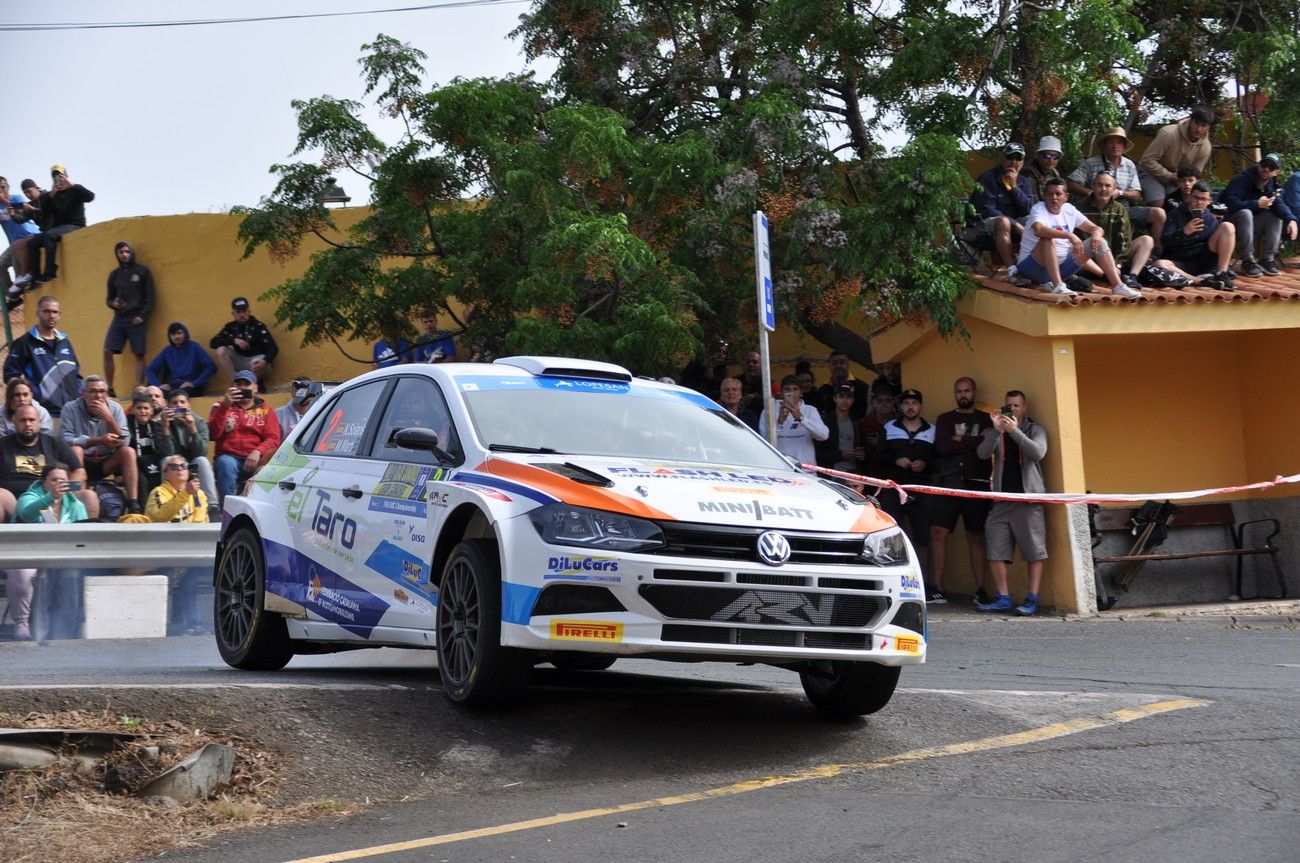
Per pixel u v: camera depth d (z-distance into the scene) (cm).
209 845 514
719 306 1556
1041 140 1495
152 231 2002
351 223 1961
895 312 1421
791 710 716
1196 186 1502
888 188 1425
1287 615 1291
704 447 733
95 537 1093
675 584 595
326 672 828
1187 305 1373
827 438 1396
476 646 630
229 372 1917
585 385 762
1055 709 711
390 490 720
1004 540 1334
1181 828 498
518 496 629
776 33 1609
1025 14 1555
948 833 497
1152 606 1474
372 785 587
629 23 1656
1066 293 1341
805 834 500
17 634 1085
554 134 1476
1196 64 1780
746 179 1458
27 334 1594
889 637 636
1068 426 1345
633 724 668
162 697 634
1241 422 1566
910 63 1537
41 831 516
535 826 520
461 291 1584
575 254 1392
